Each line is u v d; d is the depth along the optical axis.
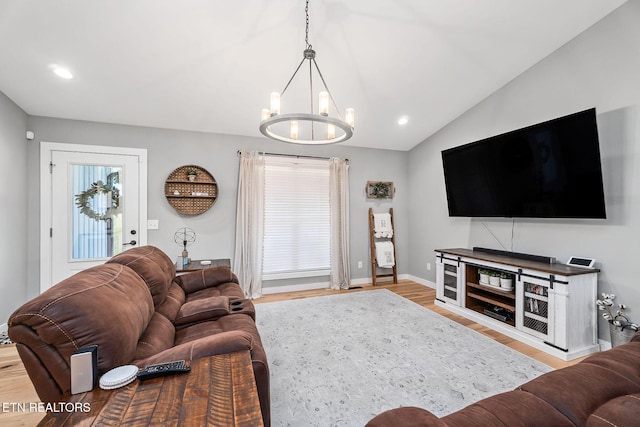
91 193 3.60
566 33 2.78
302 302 3.95
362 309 3.66
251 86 3.21
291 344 2.71
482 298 3.23
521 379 2.15
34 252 3.36
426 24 2.59
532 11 2.52
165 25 2.40
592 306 2.58
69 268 3.49
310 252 4.67
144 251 2.28
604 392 1.20
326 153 4.77
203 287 2.90
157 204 3.88
